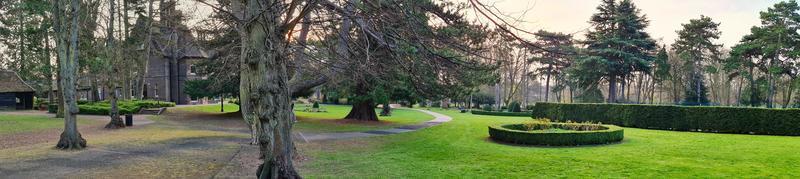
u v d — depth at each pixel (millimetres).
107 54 28562
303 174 12203
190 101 59469
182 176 11672
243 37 9562
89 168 12664
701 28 57188
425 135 23500
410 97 30766
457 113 54188
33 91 47625
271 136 8984
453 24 8555
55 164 13250
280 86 9141
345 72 11492
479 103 75125
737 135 23250
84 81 50344
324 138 21719
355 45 9977
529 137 18859
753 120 24078
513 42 7570
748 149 16953
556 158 14906
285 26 8812
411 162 14266
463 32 8938
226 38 16422
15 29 34219
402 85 27875
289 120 9391
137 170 12438
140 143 18328
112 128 25516
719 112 25219
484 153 16219
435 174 12258
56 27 16750
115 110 26000
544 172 12508
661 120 27672
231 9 10992
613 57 46594
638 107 29203
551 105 37406
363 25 8430
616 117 31031
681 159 14562
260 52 8766
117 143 18250
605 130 19578
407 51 8883
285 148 9117
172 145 17797
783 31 45719
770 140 20438
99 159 14234
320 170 12828
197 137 20875
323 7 8438
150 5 28656
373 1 8039
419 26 8250
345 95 33094
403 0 7891
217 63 26641
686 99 61594
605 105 32156
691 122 26250
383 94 29625
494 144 19172
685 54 56812
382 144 19328
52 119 31766
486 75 26938
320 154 16078
